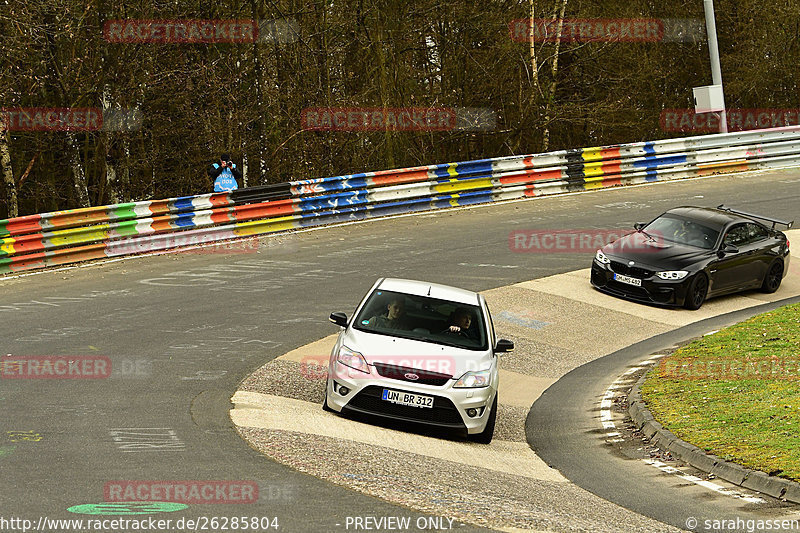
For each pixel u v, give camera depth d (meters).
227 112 53.62
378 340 18.16
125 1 48.69
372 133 58.19
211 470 13.48
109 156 51.00
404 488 13.38
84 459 13.73
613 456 17.55
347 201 40.75
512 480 14.96
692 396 20.70
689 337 27.30
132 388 18.70
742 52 71.88
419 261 33.81
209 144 52.81
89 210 32.88
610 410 20.91
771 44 70.06
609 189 48.34
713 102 52.50
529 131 63.53
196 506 11.74
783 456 16.12
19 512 11.05
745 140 53.03
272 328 24.86
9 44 42.88
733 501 14.70
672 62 74.19
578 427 19.67
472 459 16.16
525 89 64.06
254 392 19.25
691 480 15.92
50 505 11.42
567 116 63.66
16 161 51.84
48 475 12.76
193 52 52.19
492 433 18.03
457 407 17.22
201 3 51.22
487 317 19.31
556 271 33.41
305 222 39.53
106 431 15.50
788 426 17.77
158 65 49.97
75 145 51.34
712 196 45.91
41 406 16.95
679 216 33.38
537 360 25.19
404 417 17.30
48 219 31.72
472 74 62.09
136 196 53.62
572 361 25.52
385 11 55.25
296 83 53.97
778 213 42.28
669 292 30.31
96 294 27.80
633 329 28.48
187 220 35.94
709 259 31.08
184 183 54.94
